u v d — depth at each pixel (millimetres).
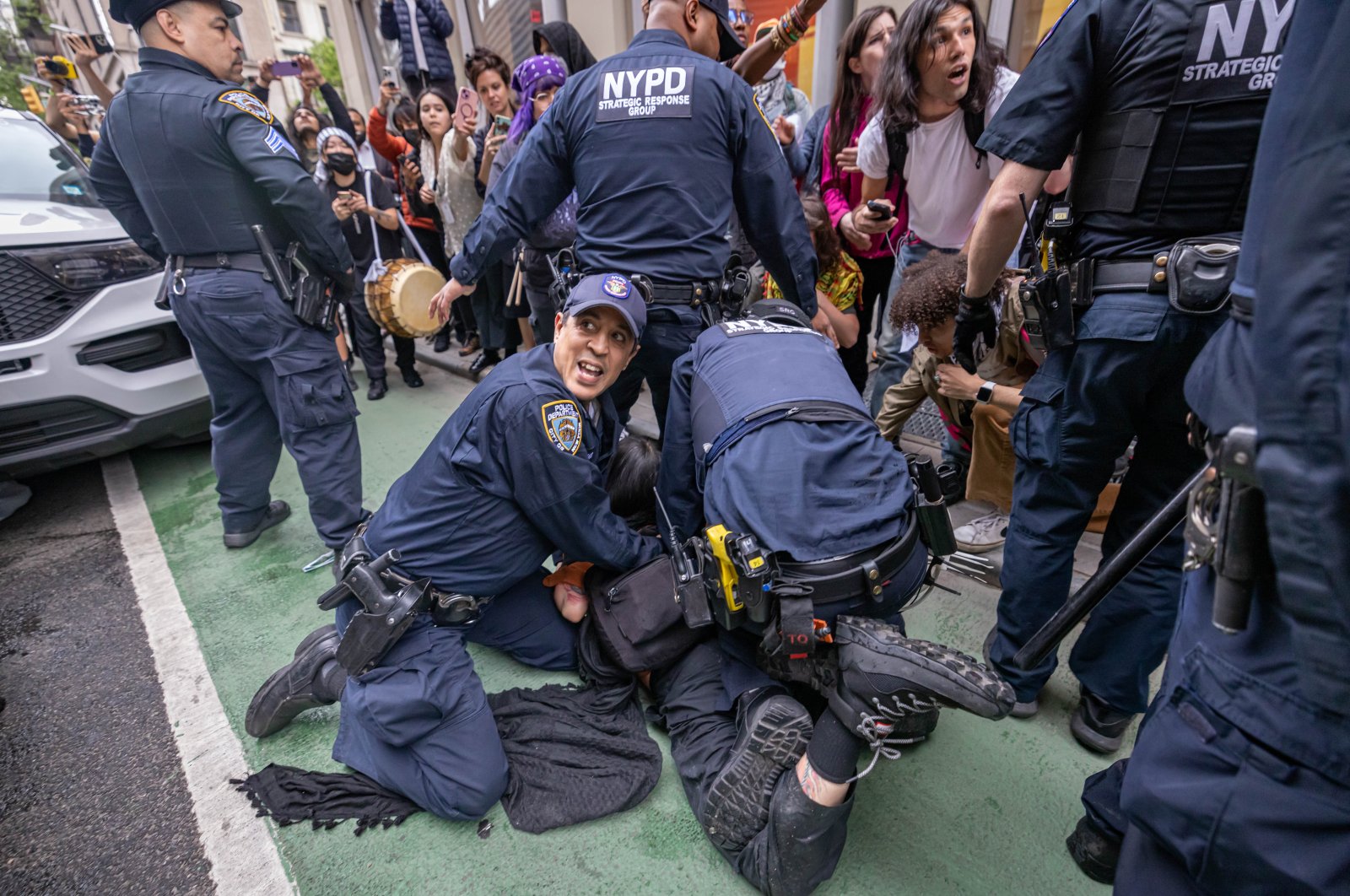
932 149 2307
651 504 1960
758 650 1466
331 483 2293
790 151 2887
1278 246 529
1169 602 1398
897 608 1378
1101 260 1260
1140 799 738
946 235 2455
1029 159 1267
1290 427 523
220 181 2008
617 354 1521
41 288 2594
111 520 2859
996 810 1479
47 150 3119
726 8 2037
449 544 1524
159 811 1553
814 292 2123
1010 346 1722
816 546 1260
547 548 1678
